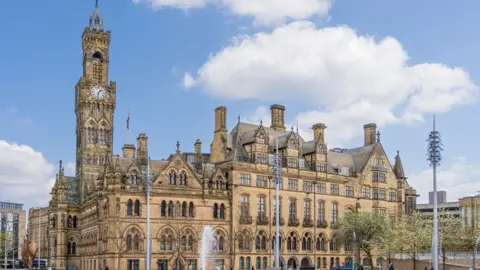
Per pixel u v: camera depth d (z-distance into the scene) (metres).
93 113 176.12
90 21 182.88
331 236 150.62
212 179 133.25
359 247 142.62
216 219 132.00
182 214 127.88
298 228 144.50
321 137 153.75
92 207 139.25
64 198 164.38
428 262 127.56
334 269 127.50
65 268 152.38
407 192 187.25
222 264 131.25
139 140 133.12
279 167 94.56
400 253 137.00
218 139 144.50
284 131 158.00
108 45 183.25
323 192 150.88
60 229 161.75
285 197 143.38
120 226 120.25
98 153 174.25
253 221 137.12
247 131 148.12
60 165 170.00
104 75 181.12
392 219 147.62
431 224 145.38
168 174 127.38
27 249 141.50
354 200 156.75
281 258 139.88
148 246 96.19
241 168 136.62
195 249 128.25
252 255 135.75
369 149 164.88
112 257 118.62
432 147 78.81
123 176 123.44
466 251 132.12
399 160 171.25
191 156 141.38
